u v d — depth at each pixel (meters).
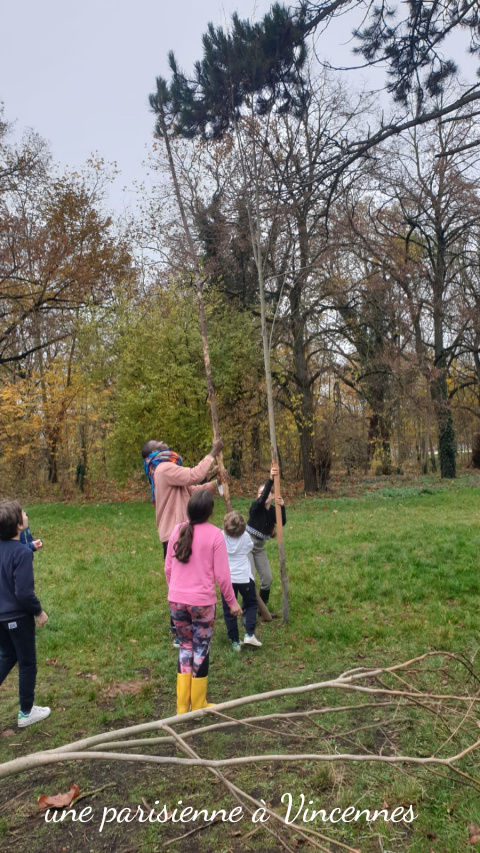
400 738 3.85
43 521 15.67
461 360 29.34
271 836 3.00
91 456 22.88
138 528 13.90
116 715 4.43
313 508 16.25
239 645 5.72
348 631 5.88
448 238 21.31
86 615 6.84
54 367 21.75
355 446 29.36
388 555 8.78
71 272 21.67
